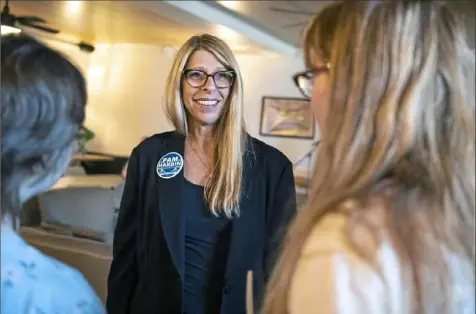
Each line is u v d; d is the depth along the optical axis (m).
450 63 0.66
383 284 0.61
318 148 0.74
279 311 0.70
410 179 0.65
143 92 6.79
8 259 0.66
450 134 0.65
